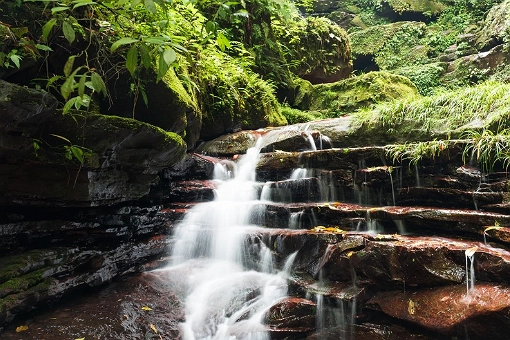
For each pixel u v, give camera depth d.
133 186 3.93
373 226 4.26
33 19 3.08
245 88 7.43
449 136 5.24
